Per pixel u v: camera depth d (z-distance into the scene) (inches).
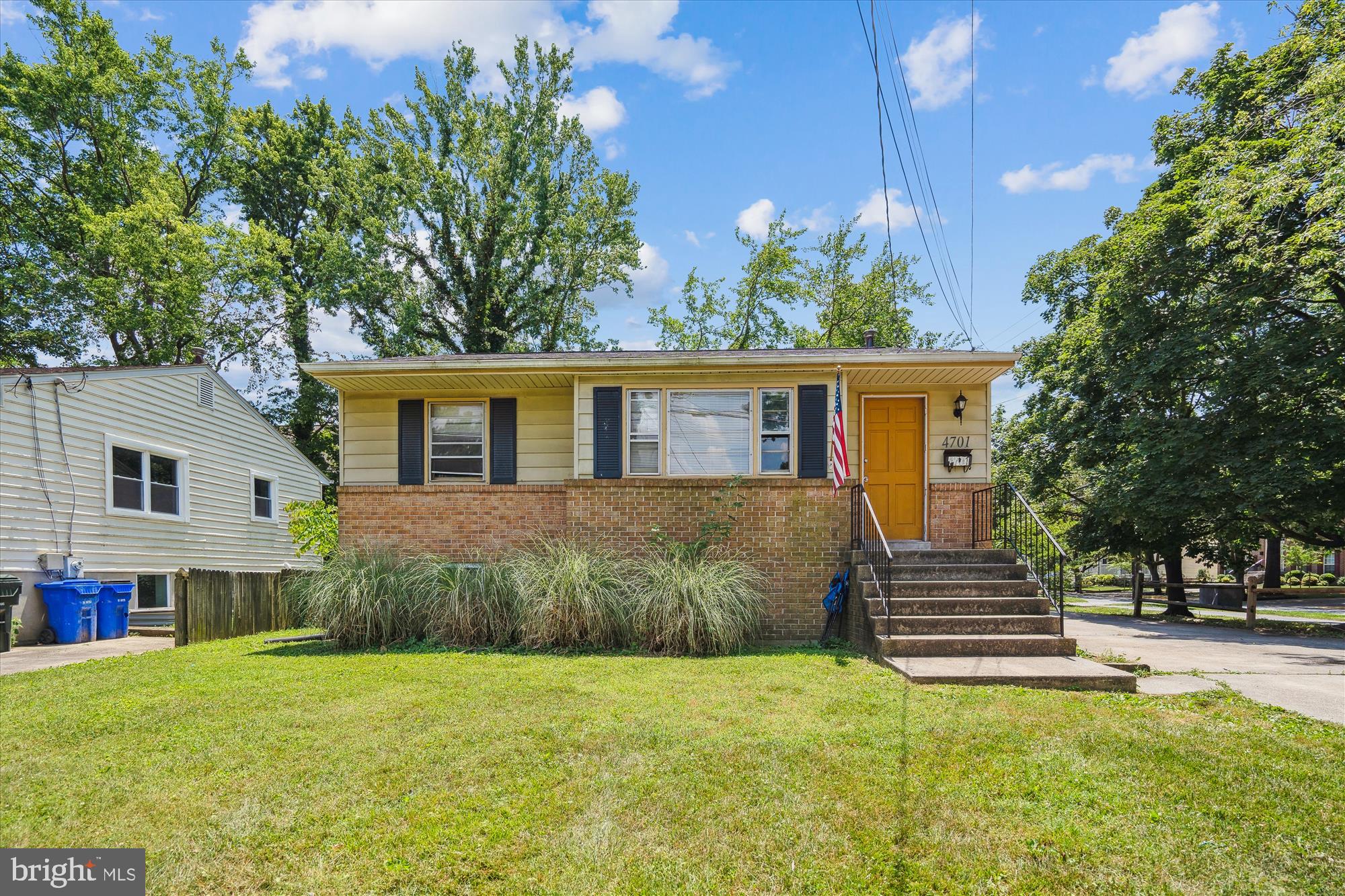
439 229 1014.4
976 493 411.8
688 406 394.0
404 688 237.8
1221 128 616.1
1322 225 440.8
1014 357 364.8
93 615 436.8
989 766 166.1
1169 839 132.8
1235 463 501.7
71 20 810.2
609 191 1080.2
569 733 188.5
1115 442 644.7
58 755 173.2
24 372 432.8
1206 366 549.3
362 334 1039.0
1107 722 200.7
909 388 420.2
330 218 1067.9
